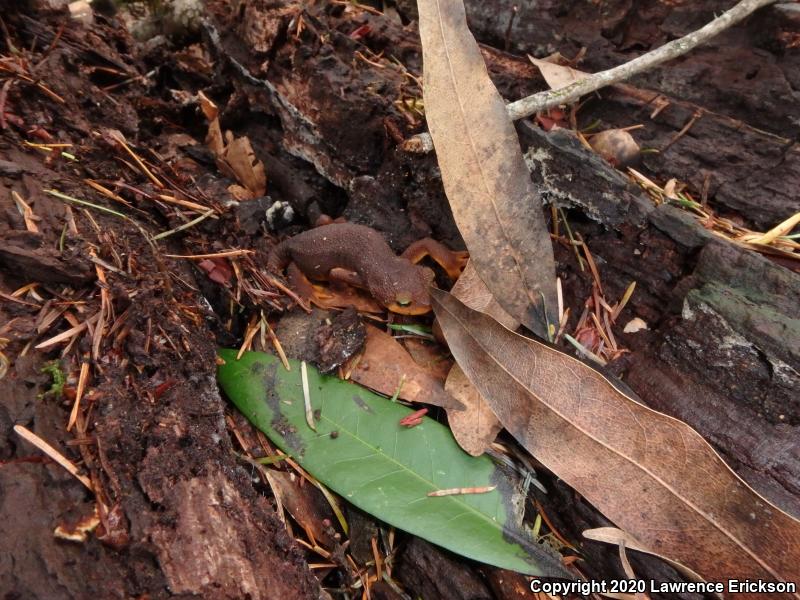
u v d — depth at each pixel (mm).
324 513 173
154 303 162
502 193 172
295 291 210
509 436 181
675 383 172
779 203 194
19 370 140
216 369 177
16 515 122
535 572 156
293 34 232
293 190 250
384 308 216
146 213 196
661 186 209
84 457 132
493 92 167
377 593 164
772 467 156
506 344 161
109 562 123
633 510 150
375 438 173
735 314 165
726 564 144
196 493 137
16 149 185
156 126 261
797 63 199
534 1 235
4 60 201
